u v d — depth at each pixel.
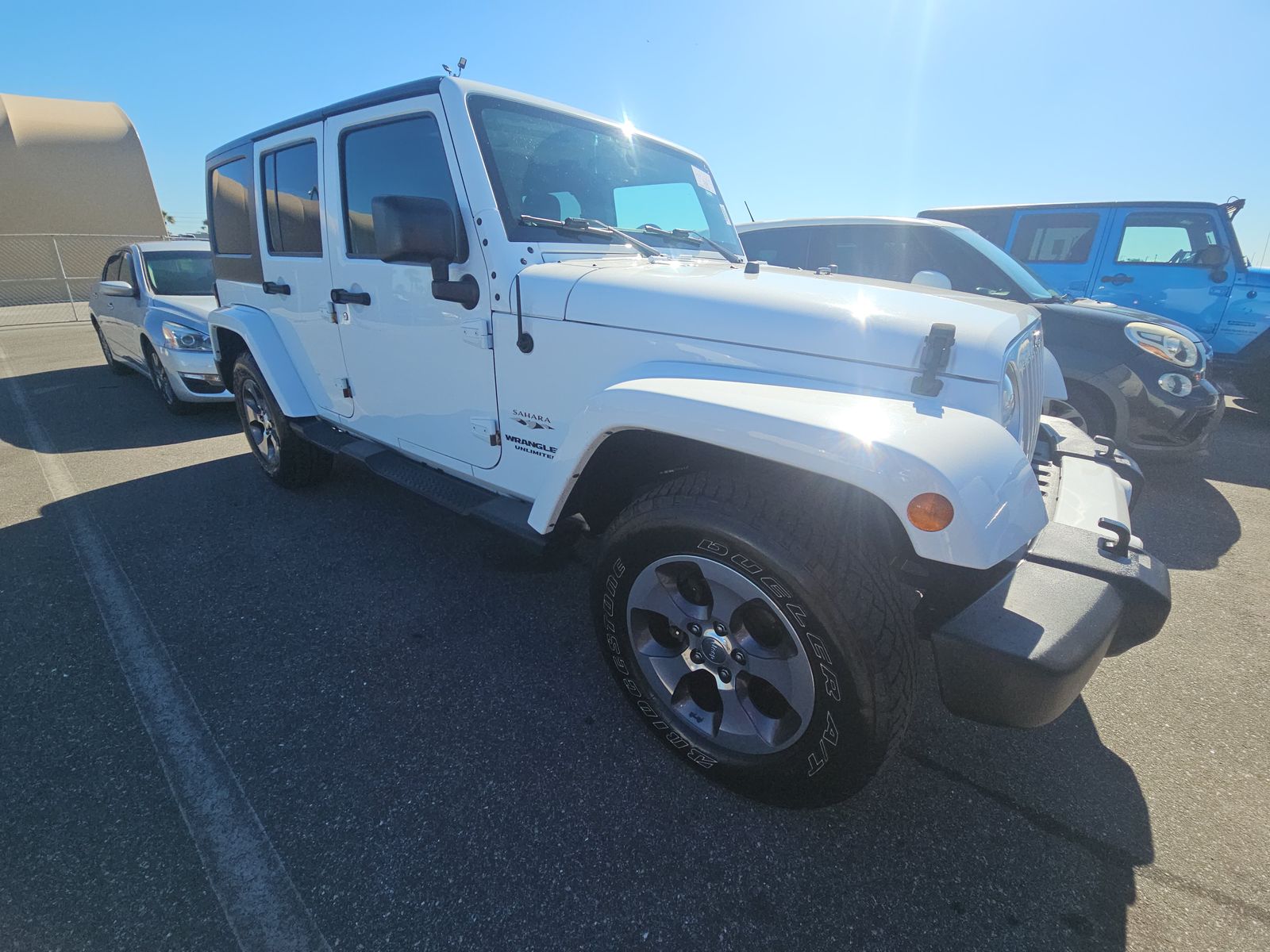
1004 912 1.55
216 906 1.53
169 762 1.95
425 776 1.92
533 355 2.17
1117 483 2.32
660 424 1.65
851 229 5.77
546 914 1.52
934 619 1.74
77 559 3.23
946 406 1.56
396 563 3.20
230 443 5.28
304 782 1.89
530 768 1.96
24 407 6.57
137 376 8.29
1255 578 3.29
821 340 1.67
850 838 1.75
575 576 3.10
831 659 1.51
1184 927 1.52
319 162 2.89
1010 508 1.43
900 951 1.46
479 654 2.51
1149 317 4.57
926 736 2.14
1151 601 1.64
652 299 1.88
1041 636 1.47
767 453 1.49
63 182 25.19
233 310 3.90
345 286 2.93
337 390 3.27
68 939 1.44
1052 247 7.78
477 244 2.24
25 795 1.82
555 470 1.94
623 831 1.75
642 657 1.94
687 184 3.18
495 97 2.36
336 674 2.38
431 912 1.52
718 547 1.62
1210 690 2.40
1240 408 7.46
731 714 1.80
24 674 2.35
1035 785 1.95
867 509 1.59
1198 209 6.96
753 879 1.62
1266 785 1.96
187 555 3.28
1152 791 1.93
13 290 19.09
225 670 2.39
